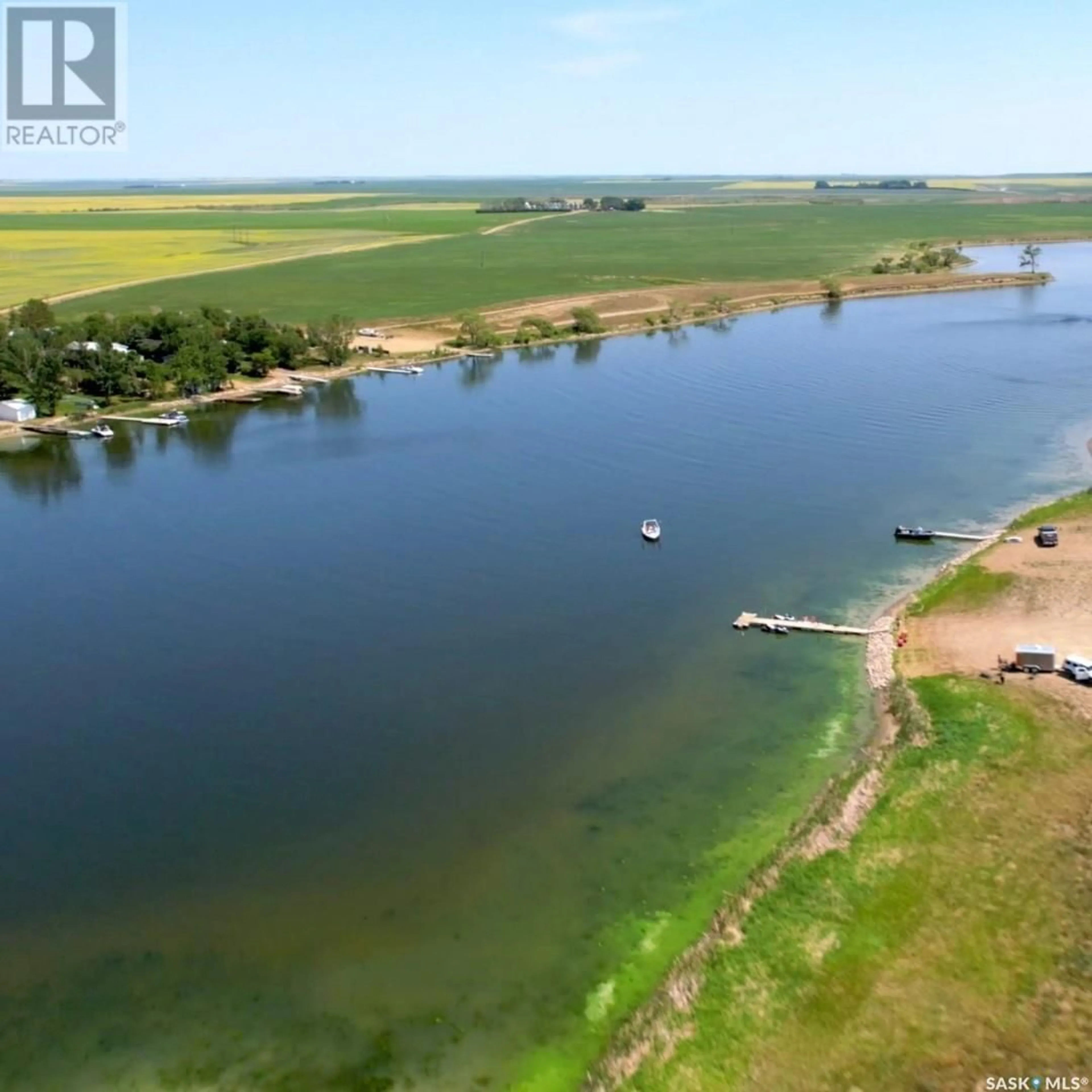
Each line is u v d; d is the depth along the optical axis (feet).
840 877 148.66
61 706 207.00
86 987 137.90
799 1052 121.70
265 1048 127.85
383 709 203.10
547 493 327.26
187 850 164.04
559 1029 129.49
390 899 152.05
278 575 268.41
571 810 170.91
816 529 289.94
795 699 202.08
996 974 129.90
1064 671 196.24
